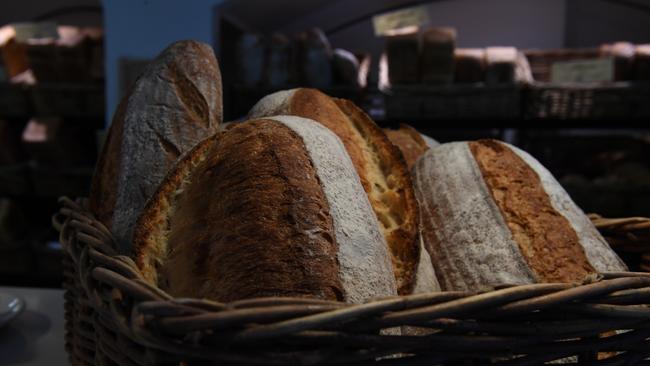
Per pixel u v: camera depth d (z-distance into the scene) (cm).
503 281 56
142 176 60
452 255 60
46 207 171
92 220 55
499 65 116
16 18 175
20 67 154
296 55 121
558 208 62
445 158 67
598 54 120
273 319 38
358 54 132
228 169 50
